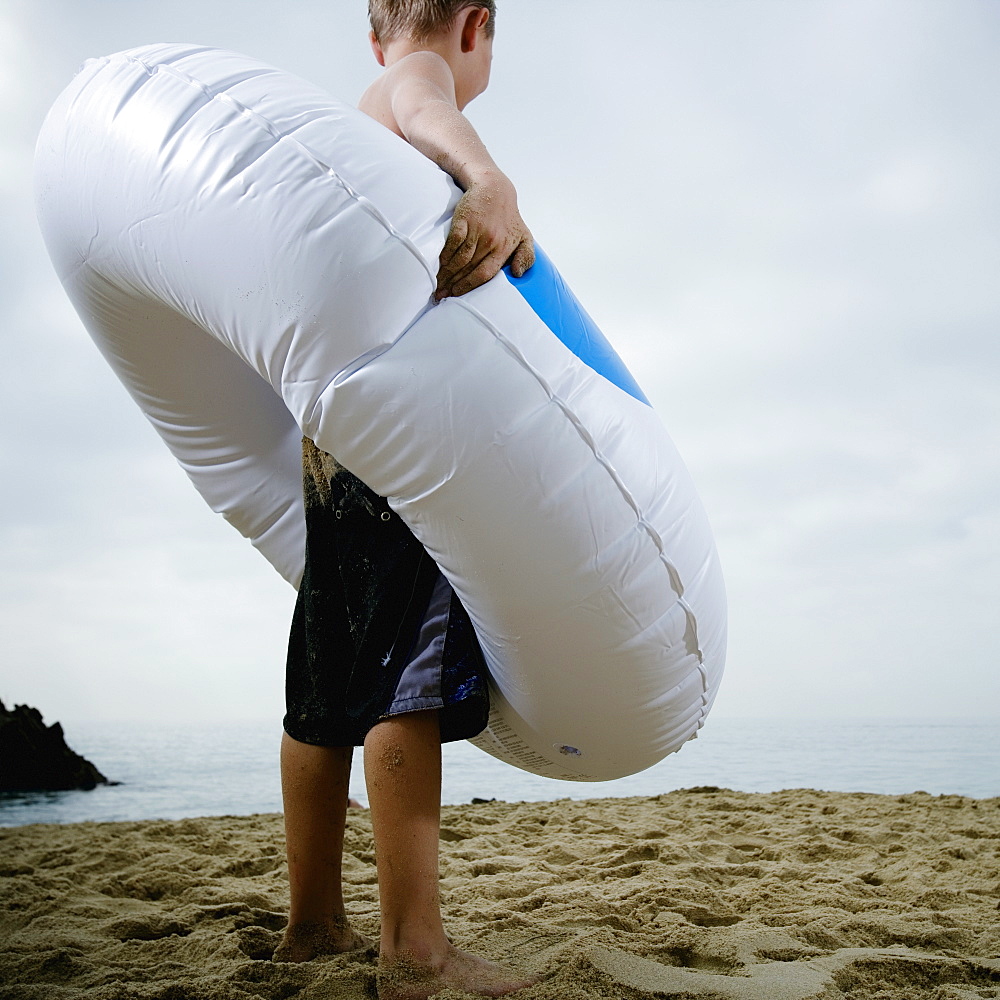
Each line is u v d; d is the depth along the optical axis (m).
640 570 1.18
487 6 1.53
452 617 1.28
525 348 1.12
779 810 3.74
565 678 1.23
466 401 1.08
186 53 1.23
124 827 3.58
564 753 1.42
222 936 1.59
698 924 1.83
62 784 8.22
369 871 2.53
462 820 3.59
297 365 1.08
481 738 1.55
